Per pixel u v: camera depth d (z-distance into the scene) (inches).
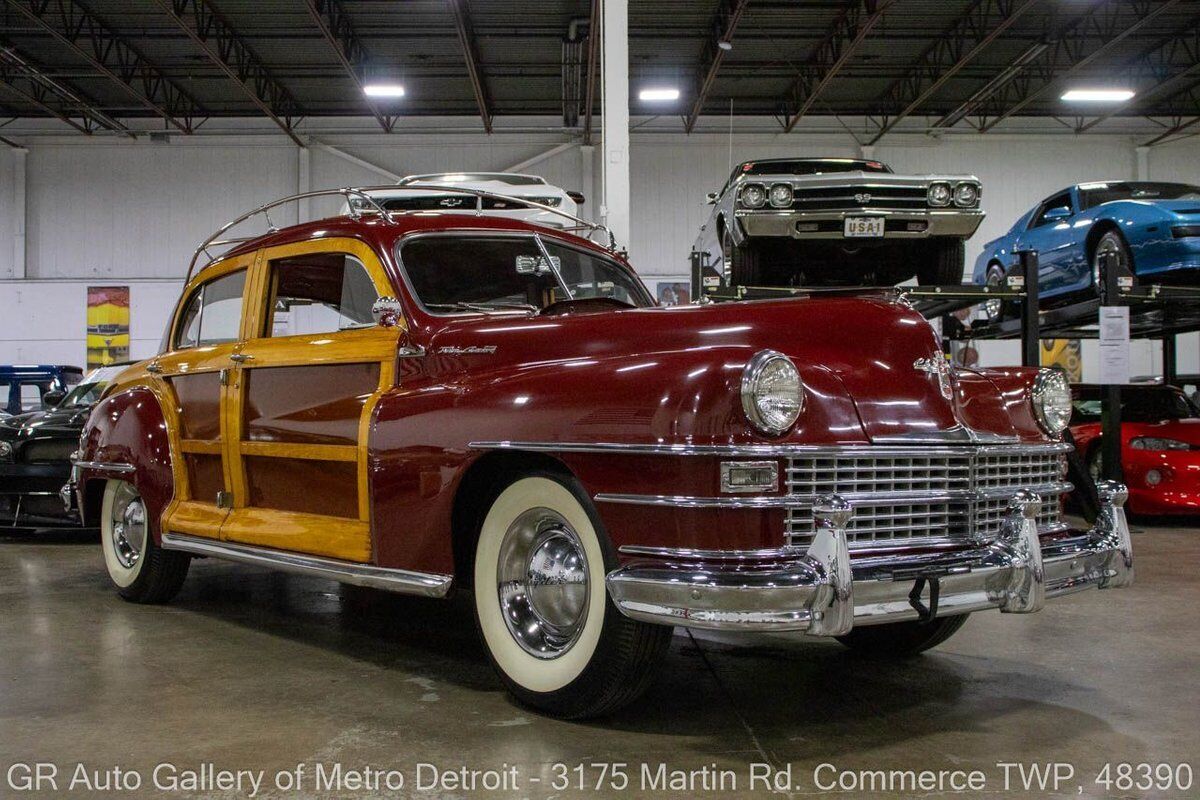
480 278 145.6
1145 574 226.4
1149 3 647.1
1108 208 321.4
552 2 623.8
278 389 149.3
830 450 100.6
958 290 277.4
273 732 108.8
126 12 638.5
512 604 117.1
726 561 95.7
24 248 807.1
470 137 821.9
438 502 119.7
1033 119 842.8
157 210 813.9
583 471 105.0
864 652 148.9
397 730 109.3
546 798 90.0
